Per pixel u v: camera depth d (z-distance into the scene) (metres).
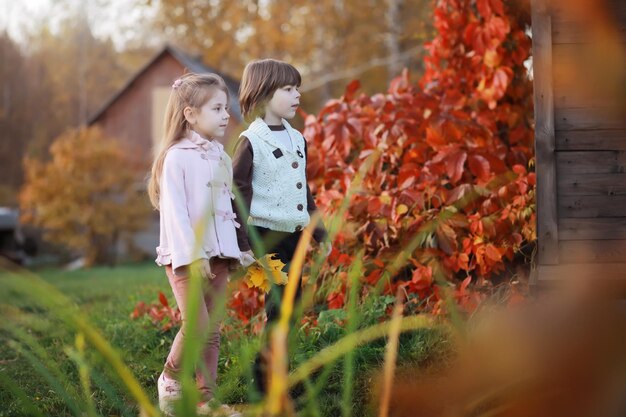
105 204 18.55
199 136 3.16
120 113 22.98
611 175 3.43
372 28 20.69
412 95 4.99
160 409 2.96
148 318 4.62
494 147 4.67
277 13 21.16
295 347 3.27
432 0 5.76
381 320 3.88
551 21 3.42
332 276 4.37
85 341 4.35
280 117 3.41
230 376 2.04
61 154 18.55
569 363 1.37
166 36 22.69
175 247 2.96
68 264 20.36
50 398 3.29
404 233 4.24
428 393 1.47
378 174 4.50
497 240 4.08
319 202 4.49
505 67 4.82
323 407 2.93
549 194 3.46
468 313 3.77
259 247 2.14
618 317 1.40
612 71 1.39
